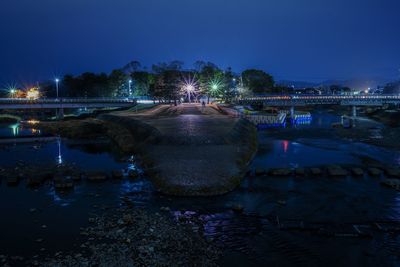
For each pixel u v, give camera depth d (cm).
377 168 4788
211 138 5366
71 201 3503
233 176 4019
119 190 3859
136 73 17512
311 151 6334
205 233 2728
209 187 3688
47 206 3353
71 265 2219
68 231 2756
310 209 3253
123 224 2880
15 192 3831
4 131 9944
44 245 2522
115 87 17700
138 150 5834
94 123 9481
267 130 9888
